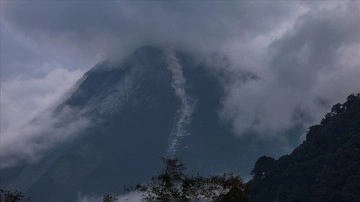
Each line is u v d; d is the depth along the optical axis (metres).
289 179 147.12
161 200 36.81
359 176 124.00
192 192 37.00
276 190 144.75
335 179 135.75
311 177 145.12
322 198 130.00
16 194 41.28
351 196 121.81
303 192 136.38
